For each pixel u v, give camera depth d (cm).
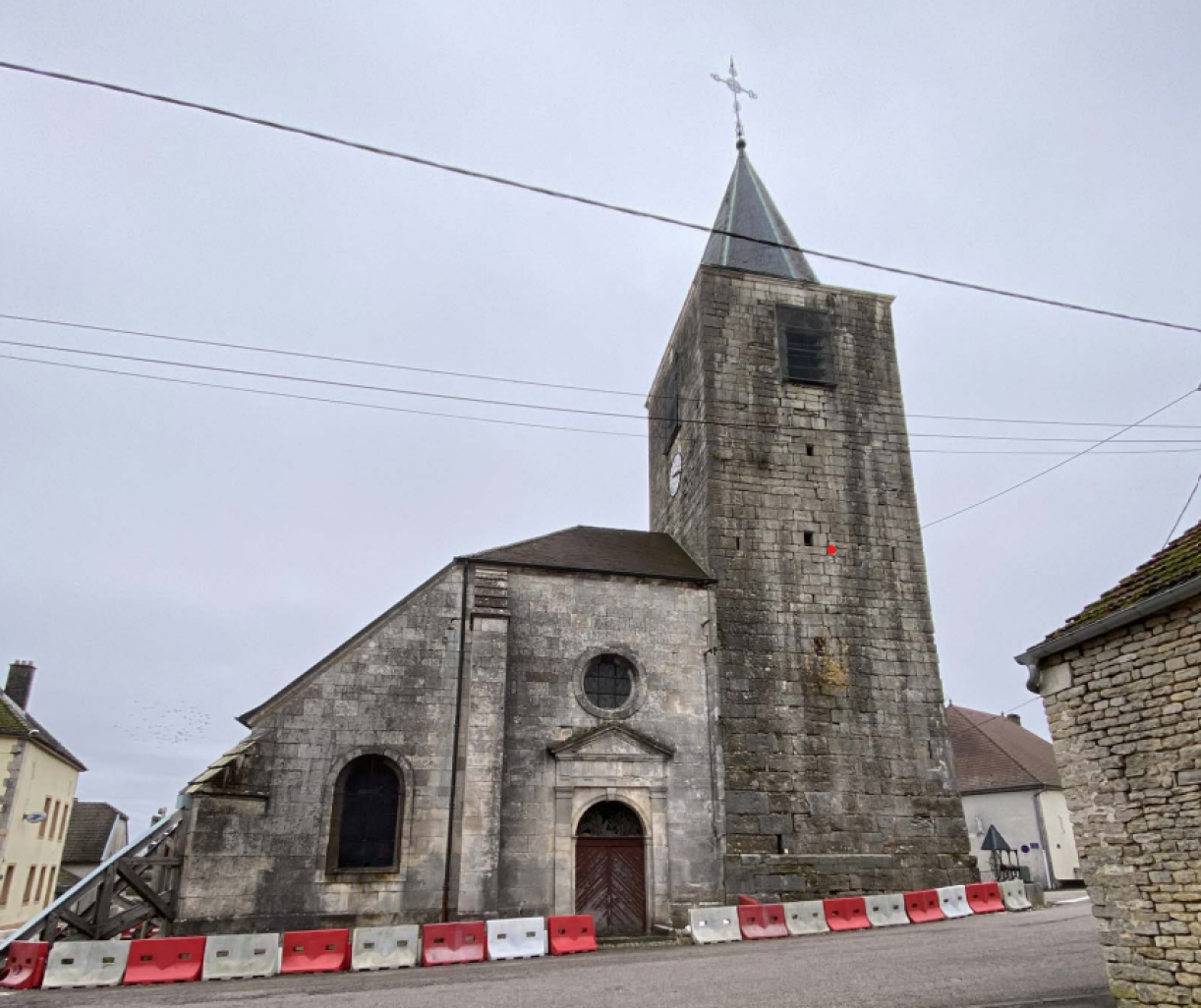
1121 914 974
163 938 1534
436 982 1367
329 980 1451
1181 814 916
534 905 1925
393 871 1867
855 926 1942
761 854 2083
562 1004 1138
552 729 2089
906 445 2664
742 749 2180
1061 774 1077
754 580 2380
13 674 4250
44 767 3822
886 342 2797
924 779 2272
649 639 2250
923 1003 1059
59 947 1479
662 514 2989
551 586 2230
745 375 2622
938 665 2406
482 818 1912
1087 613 1086
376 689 1997
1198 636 920
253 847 1802
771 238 3027
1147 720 967
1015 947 1454
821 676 2311
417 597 2103
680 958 1549
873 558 2491
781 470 2533
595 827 2066
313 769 1895
